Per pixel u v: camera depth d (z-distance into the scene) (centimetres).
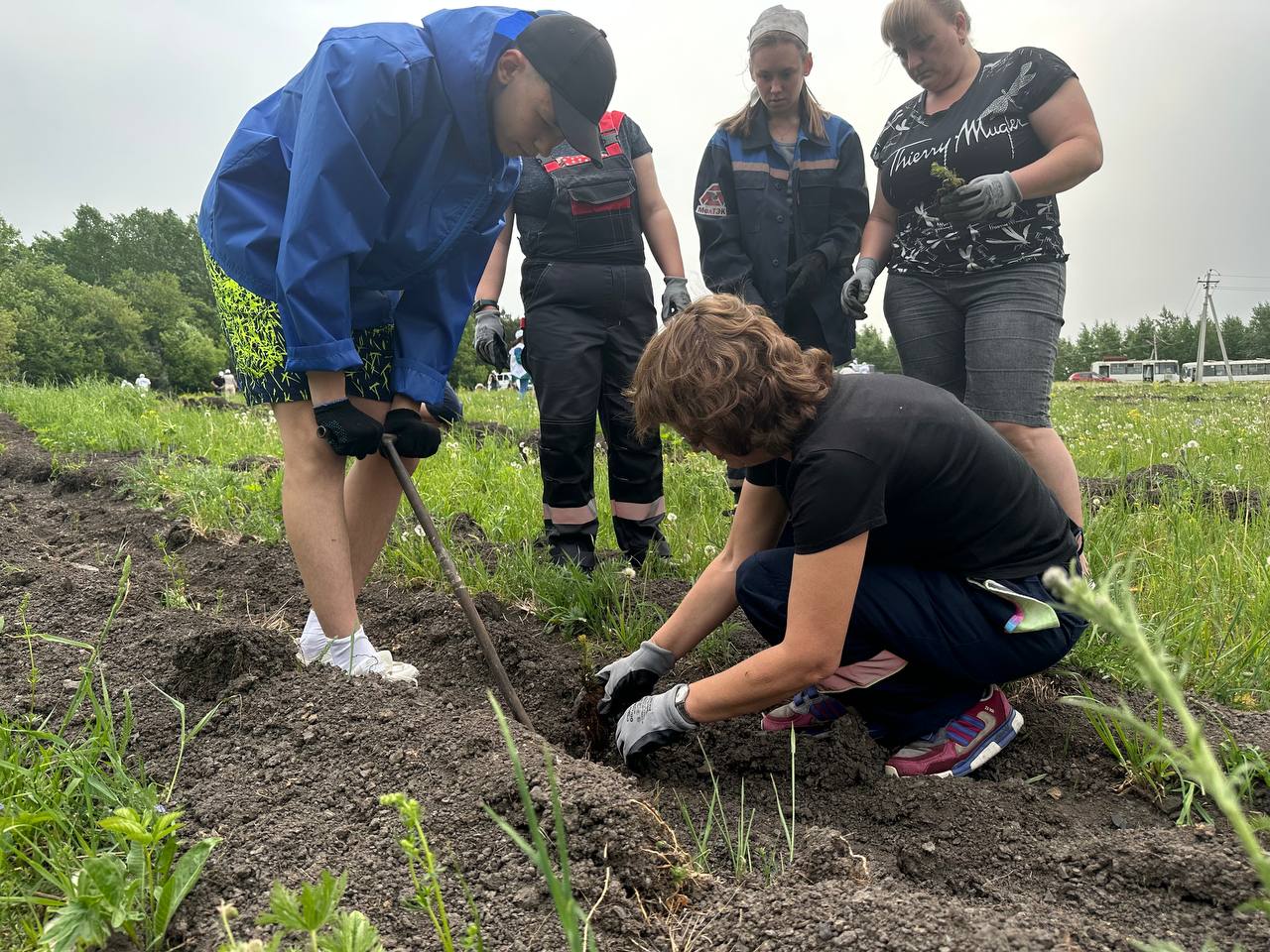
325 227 217
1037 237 328
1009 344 331
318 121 215
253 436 768
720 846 183
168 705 229
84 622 289
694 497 485
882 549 214
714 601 236
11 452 719
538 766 181
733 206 388
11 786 178
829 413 194
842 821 199
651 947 147
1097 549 328
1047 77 318
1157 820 199
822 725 235
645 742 213
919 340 362
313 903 118
